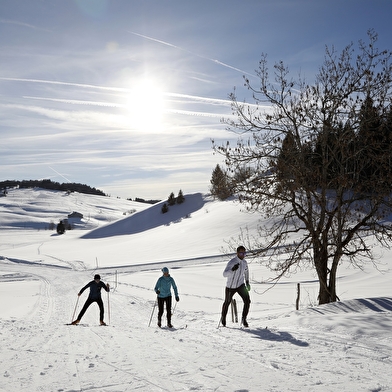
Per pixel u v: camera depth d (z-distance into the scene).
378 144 12.02
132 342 7.54
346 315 9.02
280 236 13.63
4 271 62.44
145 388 4.12
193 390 4.03
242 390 4.00
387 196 12.38
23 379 4.60
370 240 34.91
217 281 34.09
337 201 12.91
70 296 30.44
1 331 9.98
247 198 12.80
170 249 74.69
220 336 8.01
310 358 5.50
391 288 20.94
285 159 12.71
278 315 12.16
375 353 5.68
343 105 12.74
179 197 126.38
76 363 5.52
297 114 12.59
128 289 33.12
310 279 30.64
